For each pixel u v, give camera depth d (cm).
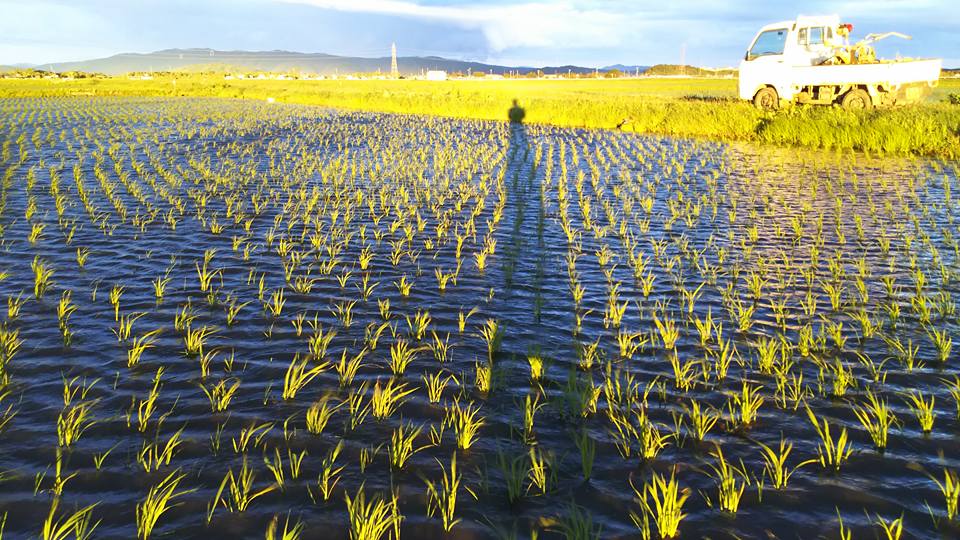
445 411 566
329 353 679
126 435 517
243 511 431
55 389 588
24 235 1124
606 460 495
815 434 530
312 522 422
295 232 1193
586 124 3494
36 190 1552
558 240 1158
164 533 409
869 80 2684
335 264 996
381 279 929
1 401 564
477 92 6438
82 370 625
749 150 2389
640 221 1301
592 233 1211
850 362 659
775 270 971
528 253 1073
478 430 536
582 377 629
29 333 707
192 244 1093
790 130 2555
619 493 455
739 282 918
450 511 429
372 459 495
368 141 2728
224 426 534
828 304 827
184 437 516
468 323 766
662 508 414
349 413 559
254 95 6569
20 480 456
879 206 1407
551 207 1446
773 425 543
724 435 530
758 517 430
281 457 493
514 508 439
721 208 1416
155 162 2011
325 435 524
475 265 1005
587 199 1505
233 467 479
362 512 413
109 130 3022
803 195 1543
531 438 525
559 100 4209
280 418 548
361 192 1587
